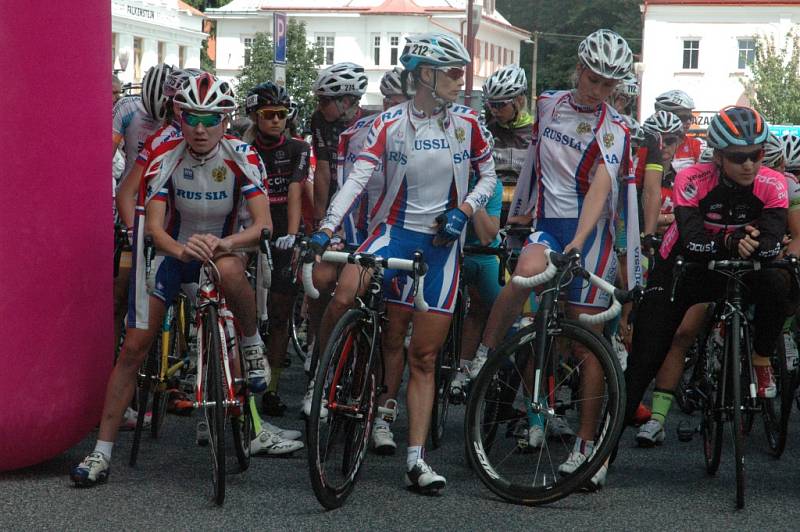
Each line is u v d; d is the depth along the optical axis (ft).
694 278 18.08
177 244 16.81
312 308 22.79
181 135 17.31
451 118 17.81
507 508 16.53
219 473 16.15
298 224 24.03
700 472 19.47
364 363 16.96
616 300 16.74
